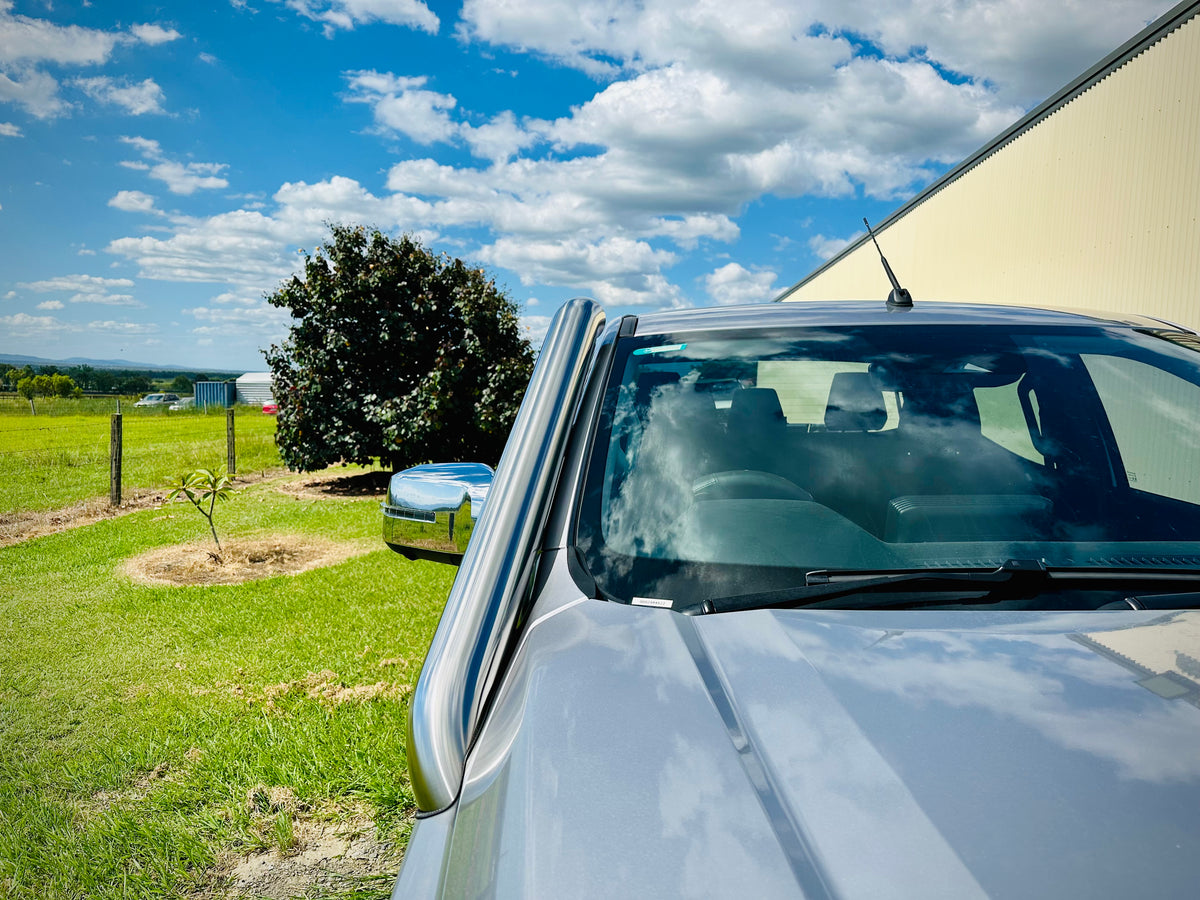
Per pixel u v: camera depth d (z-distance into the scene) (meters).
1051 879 0.71
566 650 1.17
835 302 2.16
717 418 1.67
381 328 13.16
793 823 0.80
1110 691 0.98
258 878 2.68
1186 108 7.13
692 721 0.98
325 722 3.80
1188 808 0.79
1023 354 1.81
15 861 2.79
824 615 1.23
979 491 1.54
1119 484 1.57
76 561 7.75
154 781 3.39
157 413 53.88
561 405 1.47
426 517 1.73
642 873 0.77
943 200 12.87
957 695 0.98
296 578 6.96
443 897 0.84
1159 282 7.57
